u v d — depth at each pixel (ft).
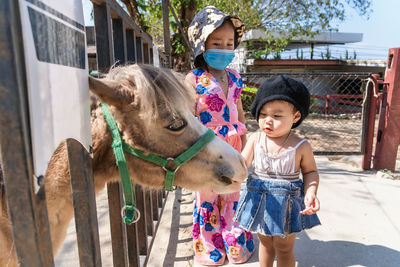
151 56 10.68
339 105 48.65
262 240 6.42
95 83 3.52
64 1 2.68
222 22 6.63
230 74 7.52
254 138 6.48
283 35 41.04
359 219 10.03
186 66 26.37
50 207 4.34
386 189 12.62
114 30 5.98
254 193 6.06
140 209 7.65
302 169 6.20
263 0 35.58
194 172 4.54
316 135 29.09
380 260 7.85
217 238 7.93
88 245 3.34
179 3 24.82
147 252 7.91
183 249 8.82
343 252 8.20
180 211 11.43
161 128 4.09
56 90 2.46
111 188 5.31
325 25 38.14
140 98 3.82
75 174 3.22
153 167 4.37
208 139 4.48
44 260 2.35
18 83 1.92
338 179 13.88
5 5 1.82
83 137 3.12
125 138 4.09
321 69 58.03
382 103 14.97
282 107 5.67
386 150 15.10
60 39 2.56
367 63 53.42
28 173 2.04
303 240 8.81
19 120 1.95
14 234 2.13
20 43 1.95
